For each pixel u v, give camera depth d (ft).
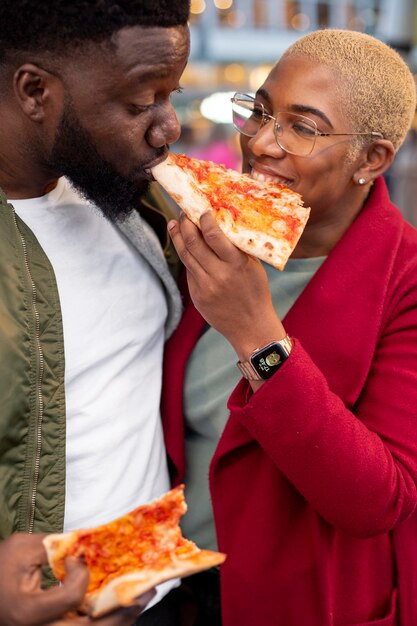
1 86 3.69
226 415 4.79
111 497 4.32
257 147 4.42
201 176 4.28
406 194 16.35
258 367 4.02
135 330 4.50
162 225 4.80
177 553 3.10
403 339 4.42
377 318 4.39
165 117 3.72
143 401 4.59
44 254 3.89
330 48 4.38
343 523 4.17
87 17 3.37
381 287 4.42
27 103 3.64
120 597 2.90
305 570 4.48
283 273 4.80
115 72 3.49
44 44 3.47
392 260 4.48
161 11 3.44
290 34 16.93
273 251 3.86
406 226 4.73
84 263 4.26
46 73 3.54
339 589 4.59
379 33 16.71
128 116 3.62
